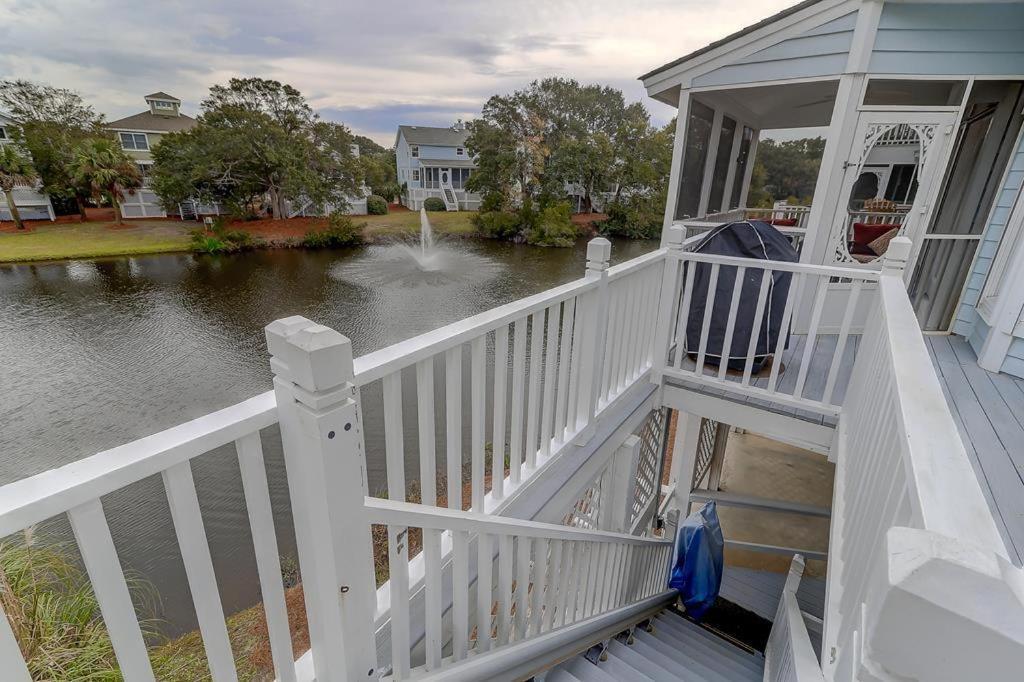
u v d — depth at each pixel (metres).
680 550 4.50
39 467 6.43
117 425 7.39
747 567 5.07
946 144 3.50
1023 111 3.26
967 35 3.27
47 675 1.49
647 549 3.34
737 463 6.56
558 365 2.38
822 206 3.84
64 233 20.25
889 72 3.48
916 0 3.26
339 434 0.87
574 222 25.44
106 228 21.55
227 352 9.87
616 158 26.84
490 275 16.69
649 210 27.09
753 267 2.98
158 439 0.77
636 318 3.00
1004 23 3.18
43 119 23.39
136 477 0.72
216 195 21.70
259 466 0.92
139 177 23.36
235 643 3.76
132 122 26.62
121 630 0.78
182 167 20.52
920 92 4.45
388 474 1.27
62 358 9.38
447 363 1.43
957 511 0.64
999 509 1.90
